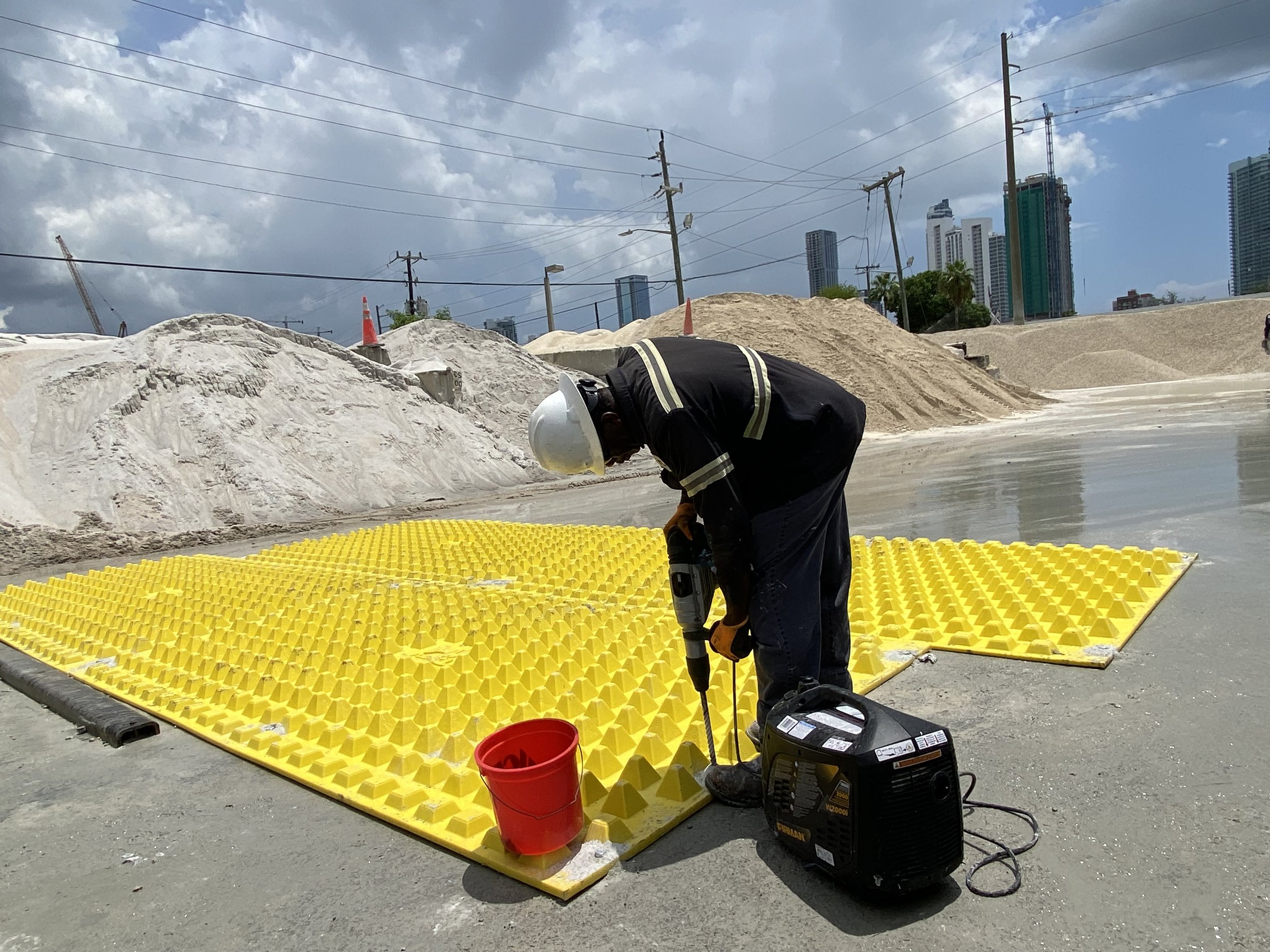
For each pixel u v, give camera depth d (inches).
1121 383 1486.2
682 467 90.0
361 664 168.7
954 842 79.4
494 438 698.2
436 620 194.5
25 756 137.9
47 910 91.0
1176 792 94.3
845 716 84.4
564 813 90.0
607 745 119.6
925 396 962.1
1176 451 445.1
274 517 490.9
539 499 534.6
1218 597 164.9
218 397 557.3
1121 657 137.8
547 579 238.1
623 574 236.5
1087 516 282.2
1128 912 75.4
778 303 1155.9
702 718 124.9
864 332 1133.1
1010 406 1053.2
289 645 180.2
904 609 179.5
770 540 95.7
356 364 666.2
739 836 94.4
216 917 87.4
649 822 97.1
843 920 77.9
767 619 96.0
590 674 149.3
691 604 103.7
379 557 297.9
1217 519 247.4
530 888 87.7
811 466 94.8
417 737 126.6
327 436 580.1
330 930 83.6
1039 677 133.3
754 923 78.4
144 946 83.4
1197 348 1563.7
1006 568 205.0
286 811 111.5
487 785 90.4
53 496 464.4
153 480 484.4
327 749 127.9
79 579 297.7
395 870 94.1
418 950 79.1
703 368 93.0
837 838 79.2
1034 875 81.8
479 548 299.7
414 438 623.8
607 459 100.9
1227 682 122.8
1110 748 106.0
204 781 122.6
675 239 1365.7
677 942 76.7
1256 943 69.9
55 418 523.2
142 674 175.0
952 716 121.2
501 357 896.9
